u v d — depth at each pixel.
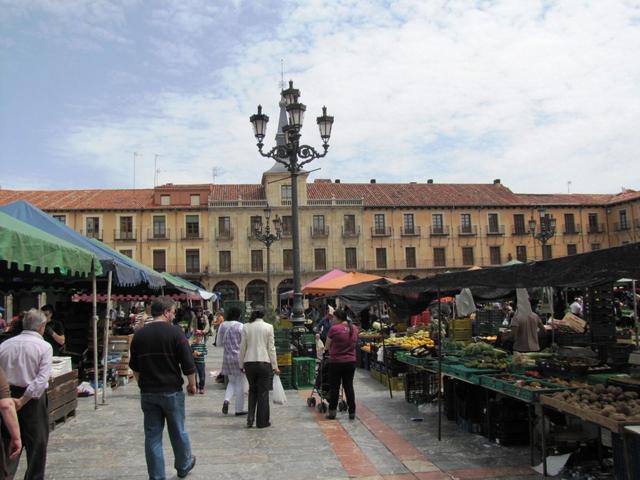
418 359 9.18
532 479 5.50
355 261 48.78
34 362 5.02
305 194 48.91
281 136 48.62
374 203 49.72
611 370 7.33
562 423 6.55
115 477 5.67
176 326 5.57
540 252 51.12
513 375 6.98
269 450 6.68
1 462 3.80
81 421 8.37
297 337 12.61
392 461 6.18
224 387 12.03
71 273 8.46
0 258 5.71
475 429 7.43
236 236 48.12
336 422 8.21
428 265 49.59
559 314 18.03
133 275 11.10
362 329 19.06
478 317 19.97
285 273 47.88
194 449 6.73
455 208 50.44
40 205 47.06
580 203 51.78
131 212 47.62
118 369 12.20
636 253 4.28
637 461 4.34
